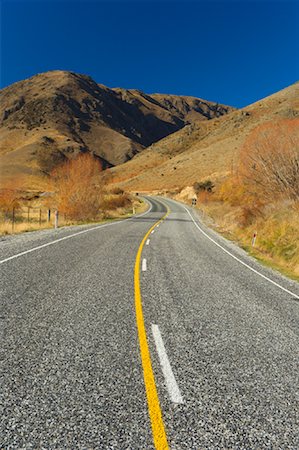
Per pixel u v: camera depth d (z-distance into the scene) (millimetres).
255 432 2898
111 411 3018
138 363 3959
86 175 29250
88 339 4547
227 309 6406
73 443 2602
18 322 4992
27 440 2607
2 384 3342
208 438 2768
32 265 8836
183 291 7434
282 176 21250
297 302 7504
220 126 153875
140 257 11305
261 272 10750
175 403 3221
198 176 90375
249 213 23188
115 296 6645
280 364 4266
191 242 16719
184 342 4695
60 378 3512
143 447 2607
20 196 48031
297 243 14242
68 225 23844
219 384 3646
